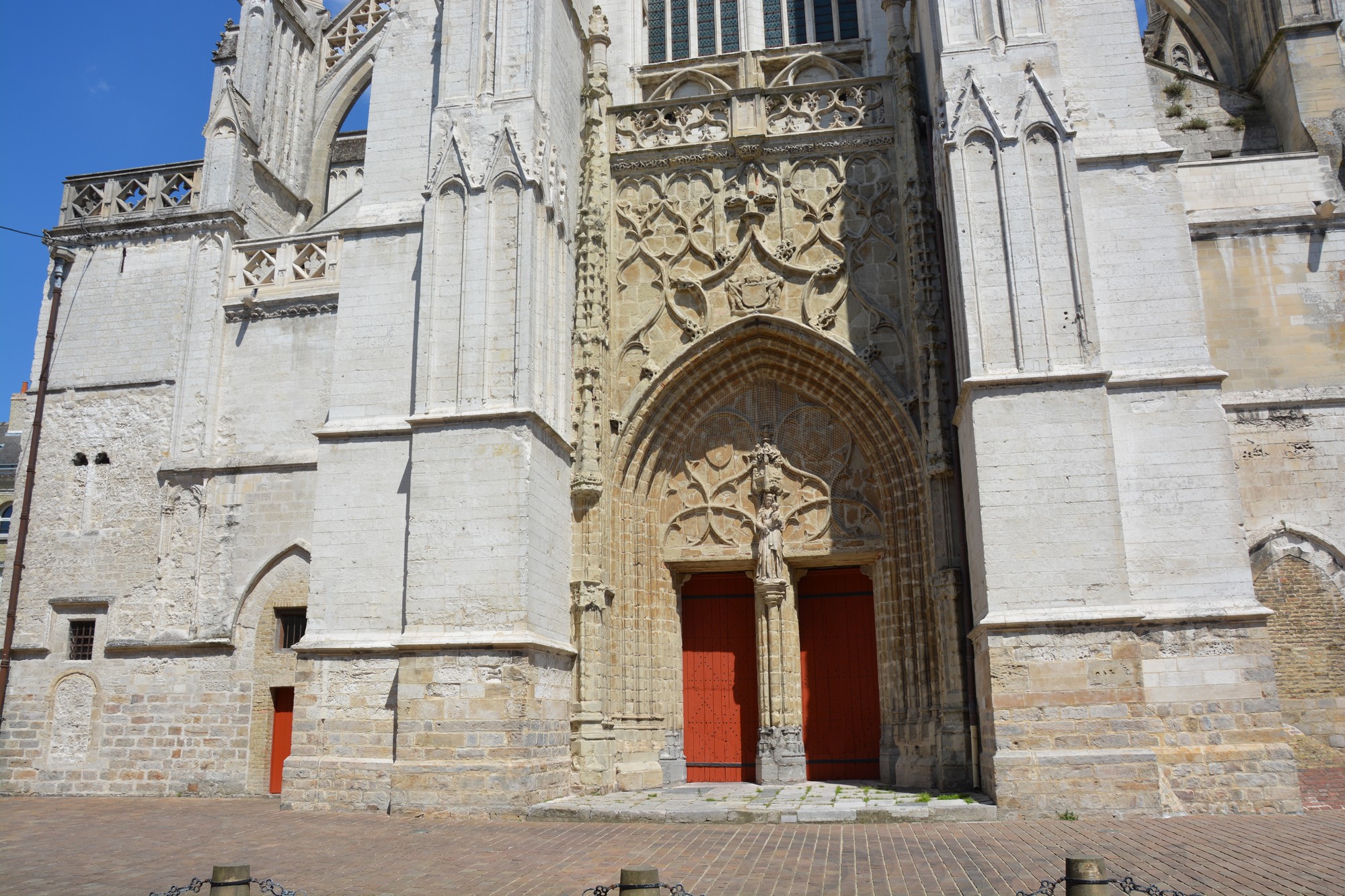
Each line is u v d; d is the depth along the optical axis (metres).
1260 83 24.70
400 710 17.36
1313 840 12.55
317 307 23.86
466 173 19.58
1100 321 17.89
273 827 15.57
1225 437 17.14
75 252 25.52
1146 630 16.45
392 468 19.48
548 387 19.61
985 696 16.83
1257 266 20.41
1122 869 10.89
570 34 22.72
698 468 22.83
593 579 20.38
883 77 23.08
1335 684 18.52
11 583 23.50
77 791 22.20
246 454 23.33
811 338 21.83
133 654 22.75
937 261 20.83
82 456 24.22
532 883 10.80
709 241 22.86
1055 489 16.70
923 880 10.66
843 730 21.98
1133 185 18.44
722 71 25.50
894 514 21.27
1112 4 19.56
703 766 22.11
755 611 22.72
